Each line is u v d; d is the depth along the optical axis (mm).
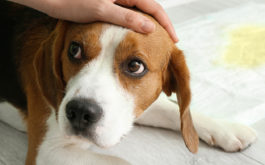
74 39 491
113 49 481
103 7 484
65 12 502
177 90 544
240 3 1100
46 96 530
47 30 579
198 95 715
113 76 484
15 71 585
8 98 604
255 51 854
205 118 627
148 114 634
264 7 1078
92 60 485
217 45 864
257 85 751
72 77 495
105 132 470
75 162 516
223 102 702
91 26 490
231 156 598
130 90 495
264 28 953
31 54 575
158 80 523
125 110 491
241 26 959
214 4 1087
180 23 958
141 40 486
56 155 521
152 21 514
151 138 622
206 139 612
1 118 631
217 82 750
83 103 456
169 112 630
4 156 572
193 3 1084
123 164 521
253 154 603
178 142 620
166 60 527
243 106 695
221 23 970
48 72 531
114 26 486
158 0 1084
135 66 487
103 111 463
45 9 522
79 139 482
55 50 516
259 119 672
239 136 612
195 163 584
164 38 517
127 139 616
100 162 518
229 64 806
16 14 603
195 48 848
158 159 587
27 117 591
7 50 592
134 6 533
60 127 484
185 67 531
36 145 535
